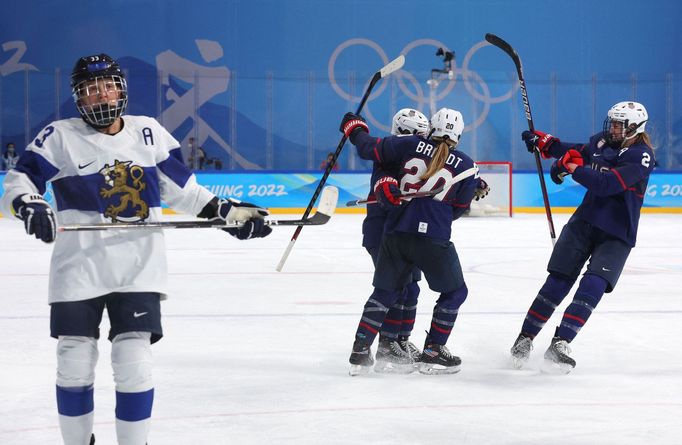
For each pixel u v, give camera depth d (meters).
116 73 9.87
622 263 16.94
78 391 9.84
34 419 12.77
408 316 17.09
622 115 16.92
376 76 17.94
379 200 15.88
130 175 9.98
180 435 11.96
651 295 26.59
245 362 16.95
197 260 36.44
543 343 19.44
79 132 9.94
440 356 16.11
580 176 16.61
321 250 40.94
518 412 13.39
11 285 28.70
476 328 21.02
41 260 36.50
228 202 10.43
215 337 19.64
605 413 13.36
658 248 42.84
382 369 16.48
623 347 18.75
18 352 17.83
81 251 9.75
